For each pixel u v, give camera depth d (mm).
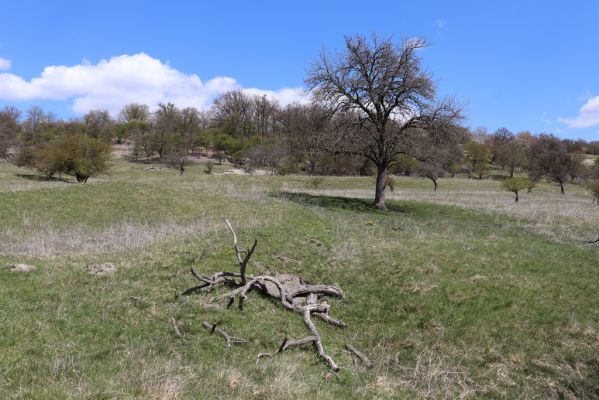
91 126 116562
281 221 20250
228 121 120750
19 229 18203
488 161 112688
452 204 34344
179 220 21312
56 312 9406
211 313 10266
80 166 47594
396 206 34438
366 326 11008
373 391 8266
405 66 30969
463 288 12375
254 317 10430
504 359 9664
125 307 10086
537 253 16391
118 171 76000
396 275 13367
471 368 9383
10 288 10320
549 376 9227
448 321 10938
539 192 66938
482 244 17219
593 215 29562
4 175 57344
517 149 101188
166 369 7633
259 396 7168
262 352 9125
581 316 11195
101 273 11758
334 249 16203
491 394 8727
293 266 14164
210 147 115125
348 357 9594
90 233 17938
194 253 13695
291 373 8172
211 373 7785
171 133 99750
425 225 25609
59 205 22297
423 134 32594
